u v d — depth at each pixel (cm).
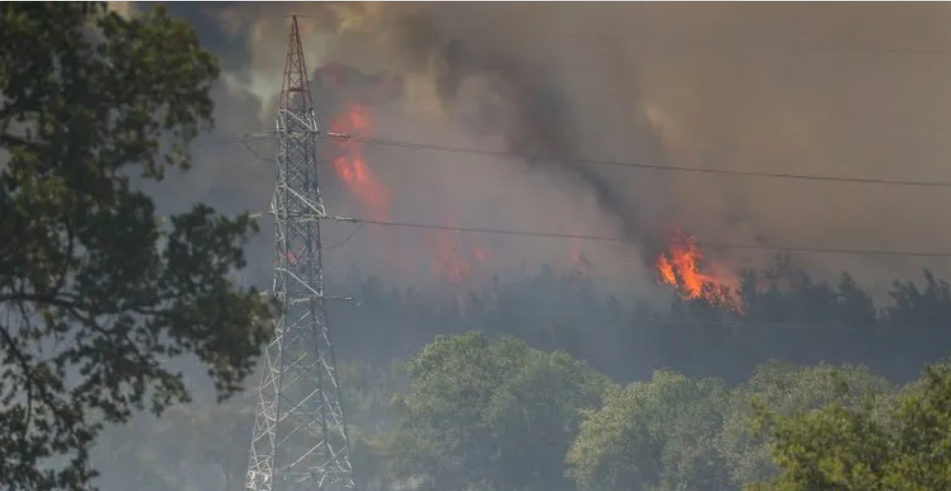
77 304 13838
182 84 14262
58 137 13212
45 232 12888
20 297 13562
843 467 16250
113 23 14112
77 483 14312
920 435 16962
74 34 13738
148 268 13938
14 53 13262
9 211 12575
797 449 16375
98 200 13738
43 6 13550
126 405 14475
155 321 14100
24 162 13138
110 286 13825
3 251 12838
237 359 14362
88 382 14262
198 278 14450
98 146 13862
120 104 14100
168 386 14412
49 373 14150
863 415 17388
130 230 13862
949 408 17200
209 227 14525
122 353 14138
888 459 16700
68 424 14262
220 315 14188
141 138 14012
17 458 14038
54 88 13288
